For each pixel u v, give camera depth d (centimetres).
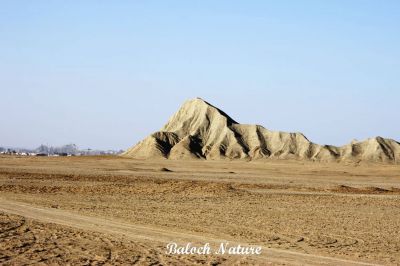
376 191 4566
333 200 3572
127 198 3344
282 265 1348
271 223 2264
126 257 1420
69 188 3906
